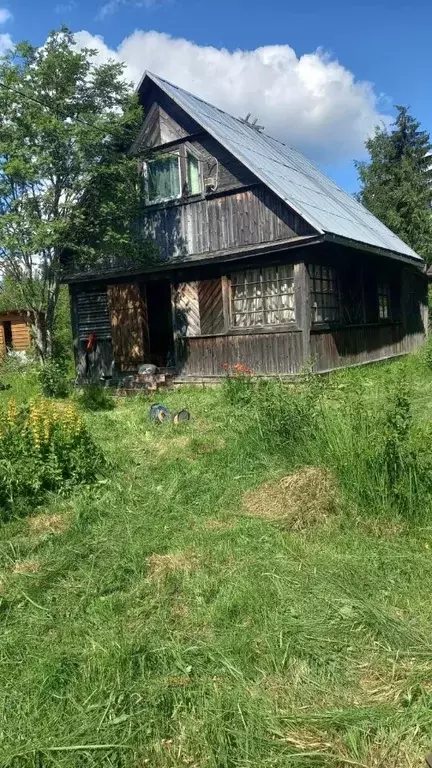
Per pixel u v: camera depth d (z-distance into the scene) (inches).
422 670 99.1
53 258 450.9
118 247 439.2
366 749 83.6
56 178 415.2
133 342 508.7
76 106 418.0
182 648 109.2
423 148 1175.6
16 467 199.8
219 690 97.7
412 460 166.1
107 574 142.4
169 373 488.4
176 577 138.2
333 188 650.8
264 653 106.8
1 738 90.1
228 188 436.5
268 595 125.1
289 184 445.4
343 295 472.7
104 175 426.0
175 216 473.1
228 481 203.6
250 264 430.0
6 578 144.0
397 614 117.0
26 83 396.5
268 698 95.1
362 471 169.0
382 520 159.6
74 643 114.3
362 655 105.4
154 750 86.5
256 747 85.4
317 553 145.4
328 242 395.2
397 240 664.4
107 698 97.3
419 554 141.9
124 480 213.3
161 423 314.3
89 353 555.2
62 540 165.2
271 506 176.9
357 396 241.4
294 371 411.5
